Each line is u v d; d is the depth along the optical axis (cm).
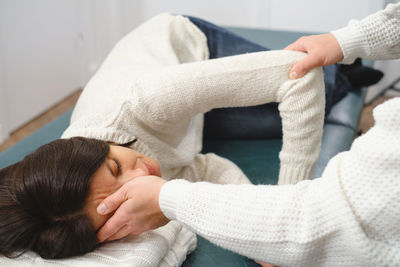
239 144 124
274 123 120
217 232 55
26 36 221
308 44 79
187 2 261
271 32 177
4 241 63
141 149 81
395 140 48
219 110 117
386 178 48
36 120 237
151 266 65
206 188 58
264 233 53
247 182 95
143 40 119
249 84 77
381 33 76
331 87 124
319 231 51
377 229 51
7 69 212
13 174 65
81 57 271
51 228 62
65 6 247
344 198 51
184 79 77
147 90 78
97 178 63
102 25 271
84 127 79
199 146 102
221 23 262
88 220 62
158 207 60
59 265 64
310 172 81
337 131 127
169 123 82
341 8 223
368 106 220
